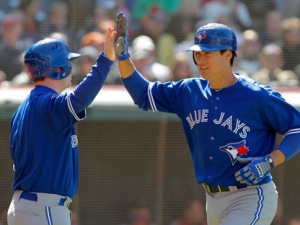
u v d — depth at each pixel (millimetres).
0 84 29141
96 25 29938
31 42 29656
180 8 30156
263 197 16922
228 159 16875
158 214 28859
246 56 29984
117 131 28734
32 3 29797
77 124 28594
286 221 28922
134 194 28844
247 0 30234
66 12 29781
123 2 30188
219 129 16844
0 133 28281
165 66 29812
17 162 16578
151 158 28891
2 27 29438
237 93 16844
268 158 16391
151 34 30031
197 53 16875
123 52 17469
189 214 28891
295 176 28844
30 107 16328
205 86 17438
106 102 28375
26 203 16297
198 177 17547
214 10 30234
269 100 16625
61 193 16406
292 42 29891
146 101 18031
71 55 16906
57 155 16266
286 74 29891
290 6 30078
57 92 16812
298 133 16703
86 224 28719
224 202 17188
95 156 28734
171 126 28859
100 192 28797
